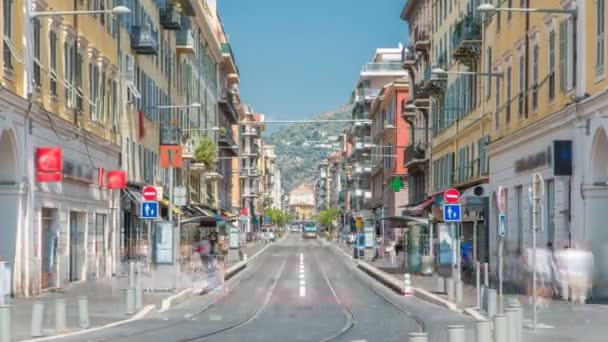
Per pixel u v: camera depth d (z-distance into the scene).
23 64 28.16
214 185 90.56
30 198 29.05
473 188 45.03
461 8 53.59
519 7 38.22
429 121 67.19
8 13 26.91
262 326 21.73
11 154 27.88
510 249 38.38
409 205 76.12
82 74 36.91
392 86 90.75
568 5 30.33
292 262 68.56
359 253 70.12
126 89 45.69
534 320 19.67
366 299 32.09
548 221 33.66
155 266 31.75
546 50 33.59
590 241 28.05
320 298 32.69
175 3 59.22
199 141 68.62
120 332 19.30
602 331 19.28
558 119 31.09
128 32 47.19
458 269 29.53
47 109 31.16
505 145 39.84
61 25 33.19
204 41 83.12
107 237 41.75
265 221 165.00
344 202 166.50
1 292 20.11
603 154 27.86
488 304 22.27
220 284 39.62
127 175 46.41
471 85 49.97
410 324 22.28
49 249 32.53
